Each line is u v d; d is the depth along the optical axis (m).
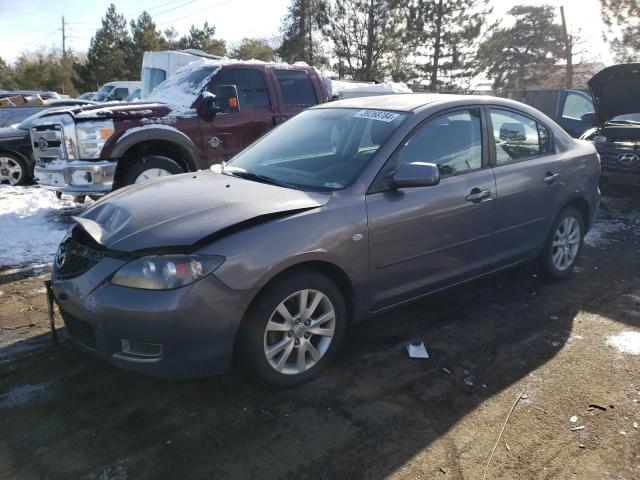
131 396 3.05
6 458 2.54
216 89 7.04
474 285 4.84
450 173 3.80
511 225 4.24
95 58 42.88
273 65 7.59
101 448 2.62
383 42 27.28
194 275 2.68
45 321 4.00
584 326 4.05
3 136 9.27
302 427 2.81
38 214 7.14
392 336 3.85
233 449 2.63
